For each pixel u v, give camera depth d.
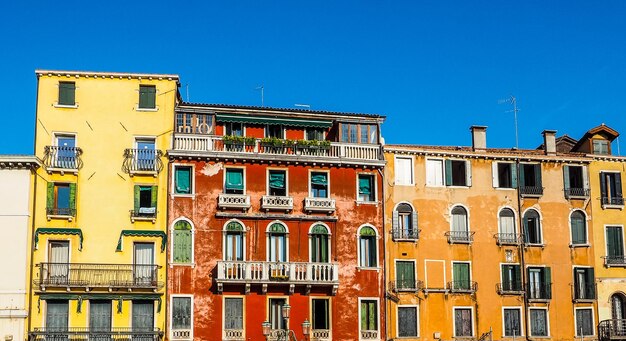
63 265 38.72
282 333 39.50
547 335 43.25
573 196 45.03
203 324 39.53
